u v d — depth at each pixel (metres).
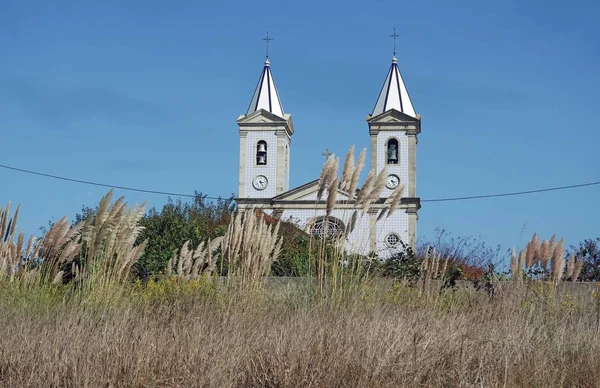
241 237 14.02
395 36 62.09
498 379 8.15
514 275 13.70
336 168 13.91
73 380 7.47
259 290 12.82
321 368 7.75
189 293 12.63
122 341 8.19
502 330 9.79
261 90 63.22
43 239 13.80
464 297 13.11
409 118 58.97
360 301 11.56
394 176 58.47
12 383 7.61
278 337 8.50
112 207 13.30
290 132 64.31
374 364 7.88
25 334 8.54
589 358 8.79
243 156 61.38
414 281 14.62
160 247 24.23
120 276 13.28
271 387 7.73
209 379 7.51
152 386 7.52
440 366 8.25
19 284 12.88
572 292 13.84
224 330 9.49
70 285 12.85
